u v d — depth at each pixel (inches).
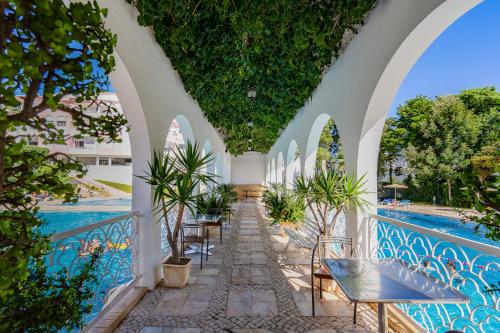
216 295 127.3
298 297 125.3
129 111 122.2
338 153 871.1
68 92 43.9
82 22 41.3
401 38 92.4
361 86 123.3
